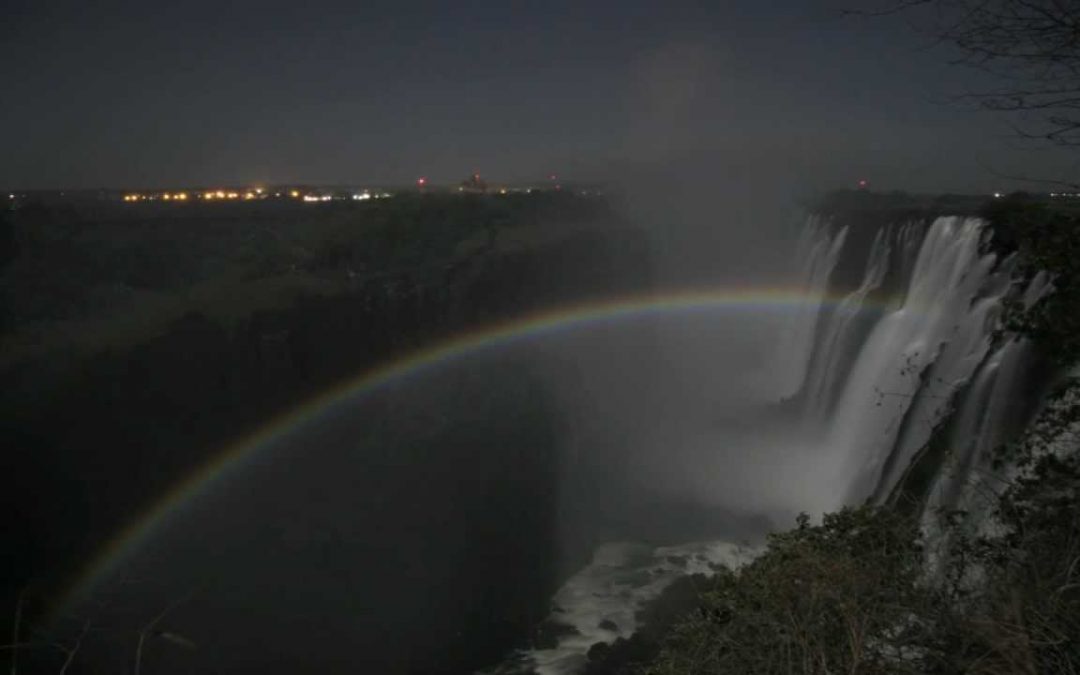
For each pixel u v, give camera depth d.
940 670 4.02
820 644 4.15
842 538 5.23
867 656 4.18
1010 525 5.93
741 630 4.87
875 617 4.23
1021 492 6.07
